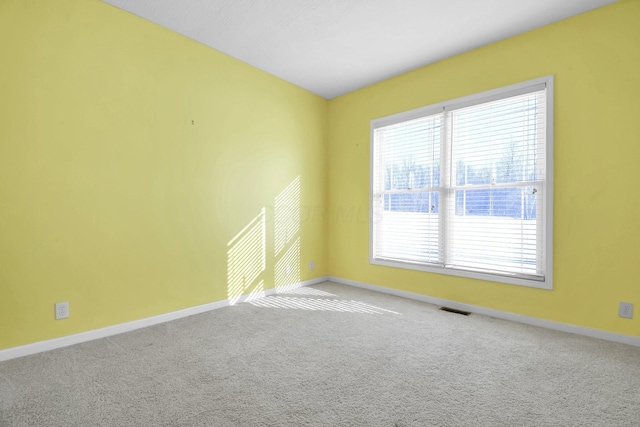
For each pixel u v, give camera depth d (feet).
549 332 8.32
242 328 8.55
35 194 6.89
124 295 8.26
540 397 5.39
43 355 6.82
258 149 11.59
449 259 10.68
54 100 7.13
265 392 5.51
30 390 5.51
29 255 6.84
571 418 4.84
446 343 7.63
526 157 9.09
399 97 11.94
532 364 6.57
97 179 7.78
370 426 4.64
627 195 7.57
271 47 10.10
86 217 7.61
